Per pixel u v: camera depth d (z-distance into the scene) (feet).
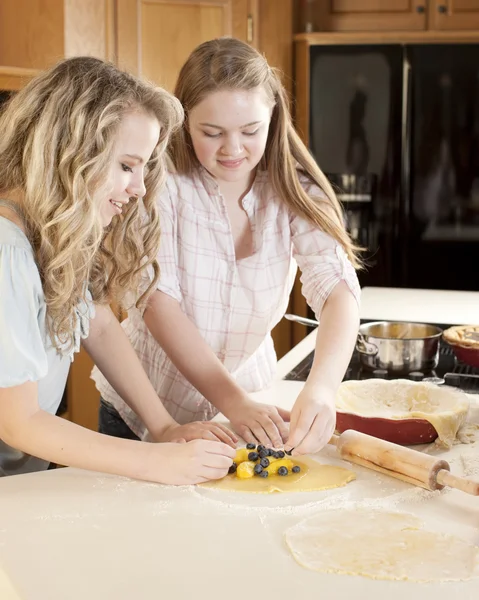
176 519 3.75
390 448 4.26
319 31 14.60
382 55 13.46
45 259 4.15
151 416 4.96
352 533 3.56
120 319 9.97
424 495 4.02
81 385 11.75
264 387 6.03
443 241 13.69
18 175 4.21
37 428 4.20
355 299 5.69
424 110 13.44
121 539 3.54
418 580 3.15
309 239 5.79
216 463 4.22
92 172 4.00
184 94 5.23
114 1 12.07
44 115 4.02
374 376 6.22
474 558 3.32
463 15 13.89
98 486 4.14
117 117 4.04
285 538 3.53
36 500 3.97
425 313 8.59
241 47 5.22
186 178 5.78
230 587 3.12
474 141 13.34
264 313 5.91
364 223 13.89
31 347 4.08
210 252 5.78
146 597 3.05
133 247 4.95
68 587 3.14
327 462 4.49
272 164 5.72
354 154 13.78
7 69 10.20
